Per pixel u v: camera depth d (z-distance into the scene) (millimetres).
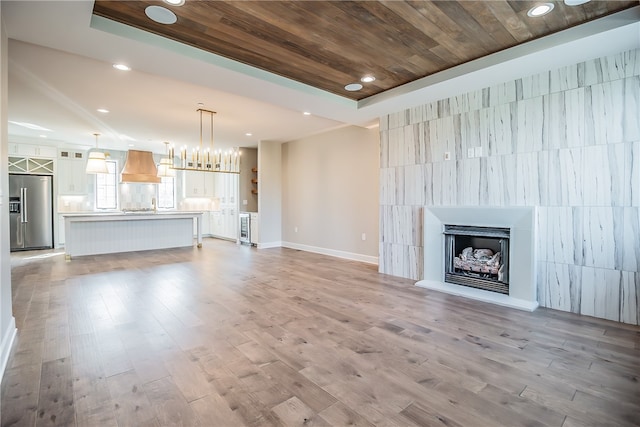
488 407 1713
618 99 2883
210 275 4750
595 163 3014
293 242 7625
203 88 4023
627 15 2385
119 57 2898
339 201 6410
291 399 1785
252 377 2004
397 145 4625
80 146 8000
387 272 4844
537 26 2619
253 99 4160
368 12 2400
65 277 4586
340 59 3205
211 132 6461
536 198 3359
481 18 2488
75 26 2375
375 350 2369
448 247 4090
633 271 2852
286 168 7801
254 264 5629
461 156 3924
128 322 2891
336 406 1725
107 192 8766
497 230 3619
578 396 1809
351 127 6129
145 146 8203
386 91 4098
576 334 2645
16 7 2113
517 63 3051
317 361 2207
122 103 4633
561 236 3217
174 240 7531
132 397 1789
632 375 2023
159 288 4023
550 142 3258
